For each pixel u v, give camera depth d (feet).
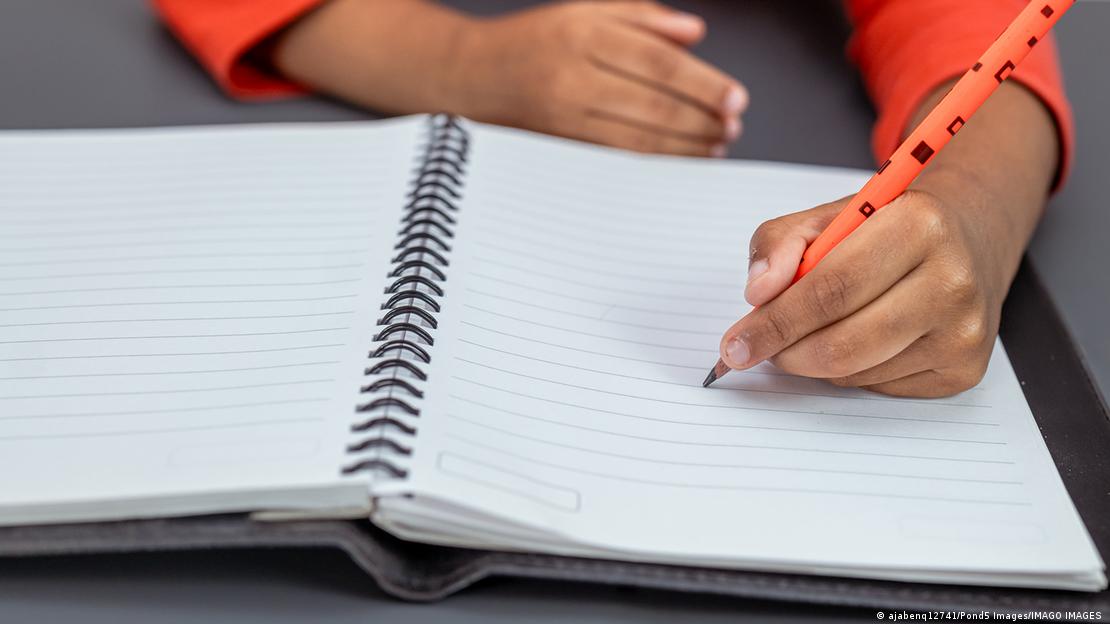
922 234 1.59
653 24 2.58
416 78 2.60
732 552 1.46
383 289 1.84
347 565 1.61
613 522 1.49
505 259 1.96
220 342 1.73
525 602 1.54
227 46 2.63
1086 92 2.86
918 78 2.37
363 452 1.48
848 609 1.55
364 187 2.15
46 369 1.67
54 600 1.52
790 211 2.23
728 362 1.63
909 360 1.67
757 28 3.05
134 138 2.34
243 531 1.47
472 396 1.63
